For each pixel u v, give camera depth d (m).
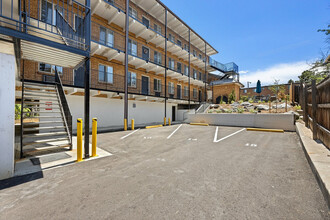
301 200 2.42
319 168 2.96
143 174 3.52
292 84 13.76
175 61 21.83
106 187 2.93
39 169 3.82
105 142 7.13
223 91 25.81
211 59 26.30
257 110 13.91
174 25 20.67
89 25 4.92
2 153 3.28
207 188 2.85
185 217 2.08
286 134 8.72
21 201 2.49
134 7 15.88
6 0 4.58
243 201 2.43
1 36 3.92
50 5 9.54
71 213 2.19
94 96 12.32
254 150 5.52
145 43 17.20
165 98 15.84
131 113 15.11
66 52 4.63
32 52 4.72
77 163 4.27
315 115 5.29
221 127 12.19
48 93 7.12
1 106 3.27
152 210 2.24
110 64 13.50
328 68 11.55
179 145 6.46
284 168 3.75
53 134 5.30
